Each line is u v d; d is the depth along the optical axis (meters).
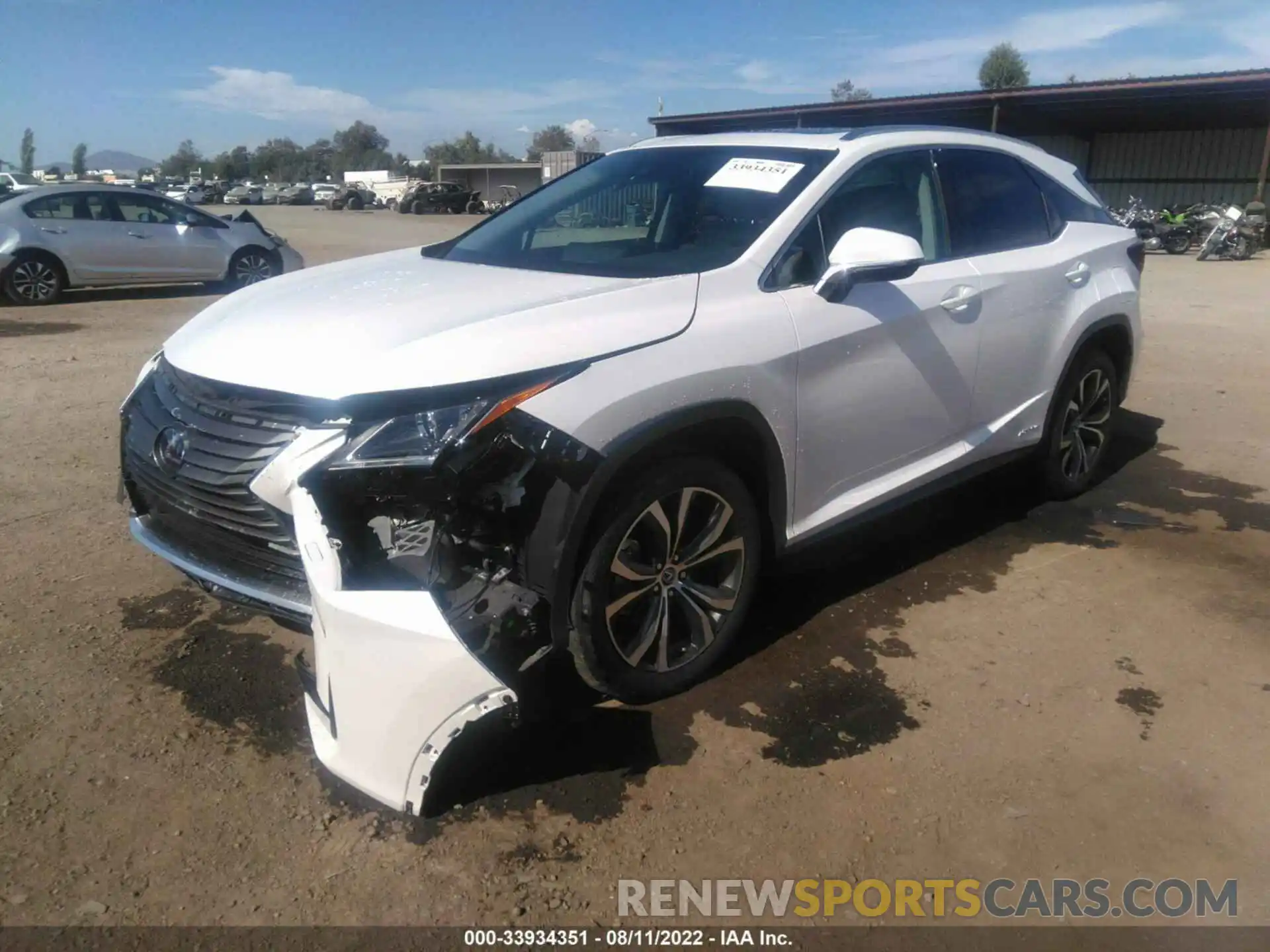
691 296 3.07
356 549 2.56
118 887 2.33
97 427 6.00
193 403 2.93
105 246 12.50
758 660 3.41
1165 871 2.48
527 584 2.69
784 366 3.15
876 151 3.76
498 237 4.05
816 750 2.92
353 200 51.53
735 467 3.23
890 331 3.53
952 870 2.47
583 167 4.41
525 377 2.62
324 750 2.55
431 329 2.77
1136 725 3.07
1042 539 4.51
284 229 30.00
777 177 3.61
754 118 30.36
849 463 3.53
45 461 5.29
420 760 2.42
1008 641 3.58
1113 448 5.94
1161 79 21.64
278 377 2.72
